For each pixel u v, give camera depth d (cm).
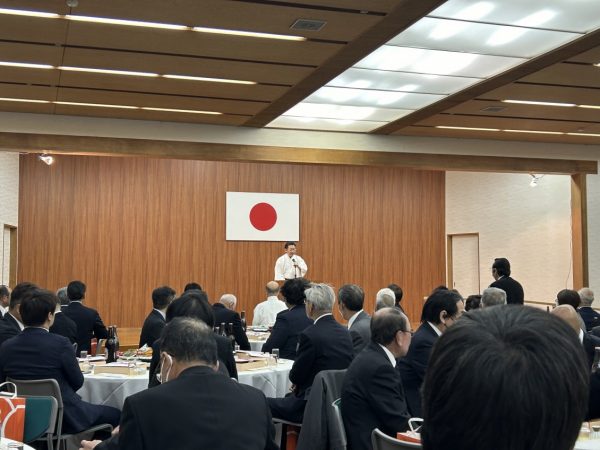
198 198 1402
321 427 374
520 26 585
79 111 905
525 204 1320
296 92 792
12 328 554
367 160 1042
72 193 1339
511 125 978
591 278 1145
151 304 1368
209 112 901
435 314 425
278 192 1447
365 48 633
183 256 1388
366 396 346
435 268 1539
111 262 1352
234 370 427
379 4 526
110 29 588
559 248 1234
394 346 357
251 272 1422
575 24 577
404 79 750
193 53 652
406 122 960
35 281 1313
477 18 566
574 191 1155
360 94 815
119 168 1364
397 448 275
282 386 559
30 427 407
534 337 61
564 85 764
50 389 430
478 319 65
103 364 543
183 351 235
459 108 877
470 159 1086
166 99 833
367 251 1496
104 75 730
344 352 471
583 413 61
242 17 558
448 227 1542
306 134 1019
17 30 591
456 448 62
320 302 482
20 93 810
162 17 559
